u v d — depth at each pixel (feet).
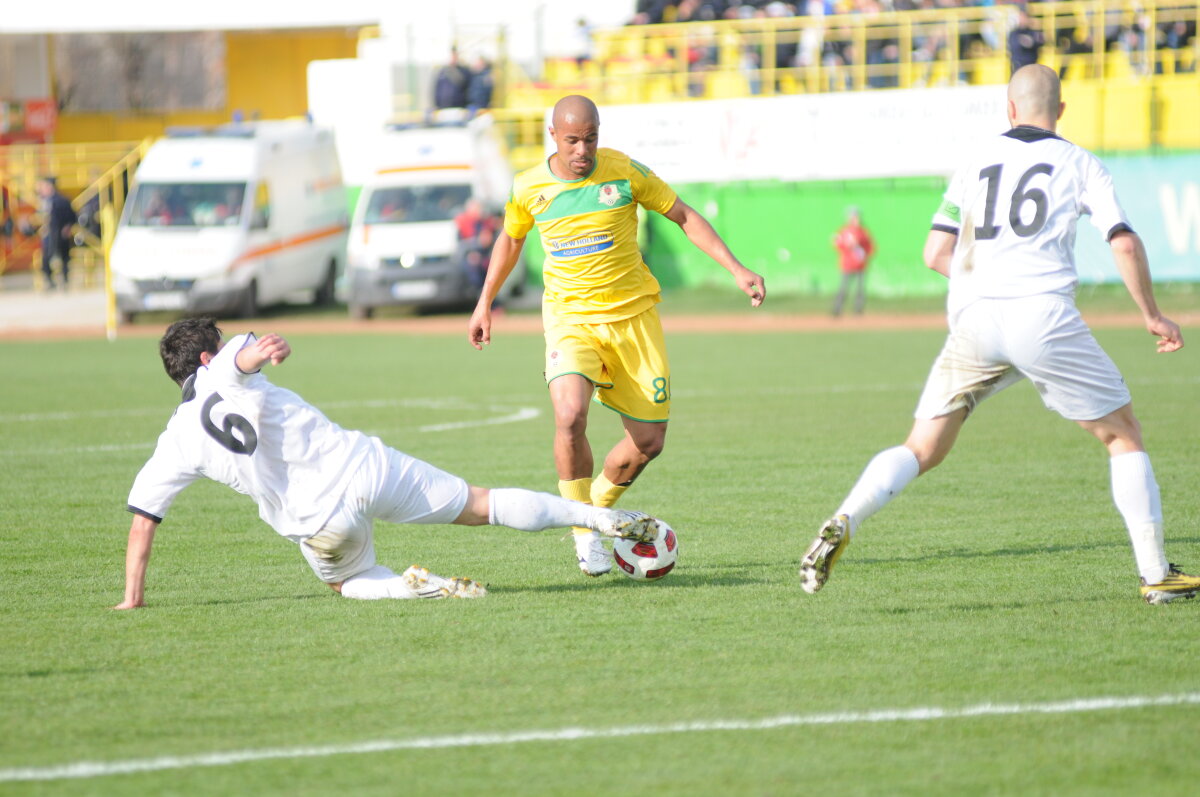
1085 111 324.39
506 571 77.25
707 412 155.53
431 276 315.99
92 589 73.97
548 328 76.95
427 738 48.21
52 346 274.98
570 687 53.93
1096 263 307.37
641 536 69.51
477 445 132.67
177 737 48.67
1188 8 331.36
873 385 180.65
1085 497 98.63
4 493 108.17
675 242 358.23
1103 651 57.77
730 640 60.59
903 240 336.90
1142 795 42.42
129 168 417.49
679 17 384.88
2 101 448.65
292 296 373.81
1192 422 135.13
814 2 368.07
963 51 346.33
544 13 407.64
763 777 44.21
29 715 51.29
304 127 348.79
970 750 46.37
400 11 408.46
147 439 140.36
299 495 65.05
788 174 327.06
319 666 57.36
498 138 352.28
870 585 71.56
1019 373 63.82
